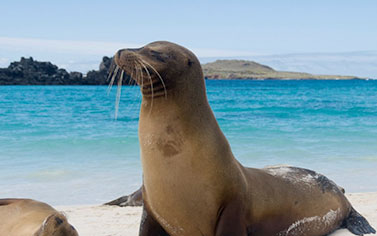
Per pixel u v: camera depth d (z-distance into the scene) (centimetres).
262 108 3238
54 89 8069
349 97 4941
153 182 463
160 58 461
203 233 485
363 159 1292
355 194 909
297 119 2411
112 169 1178
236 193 488
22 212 505
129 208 837
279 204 558
